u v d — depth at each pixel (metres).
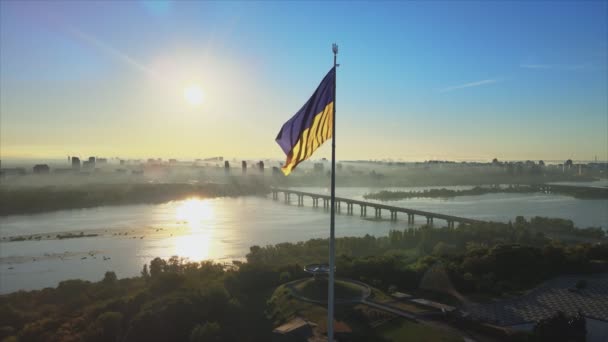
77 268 199.00
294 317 98.62
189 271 154.12
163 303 106.44
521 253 135.00
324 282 117.12
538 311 101.50
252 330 98.88
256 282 127.31
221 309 105.44
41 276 186.12
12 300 135.00
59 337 102.56
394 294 111.69
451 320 95.81
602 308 102.94
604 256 146.88
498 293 113.50
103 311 115.38
